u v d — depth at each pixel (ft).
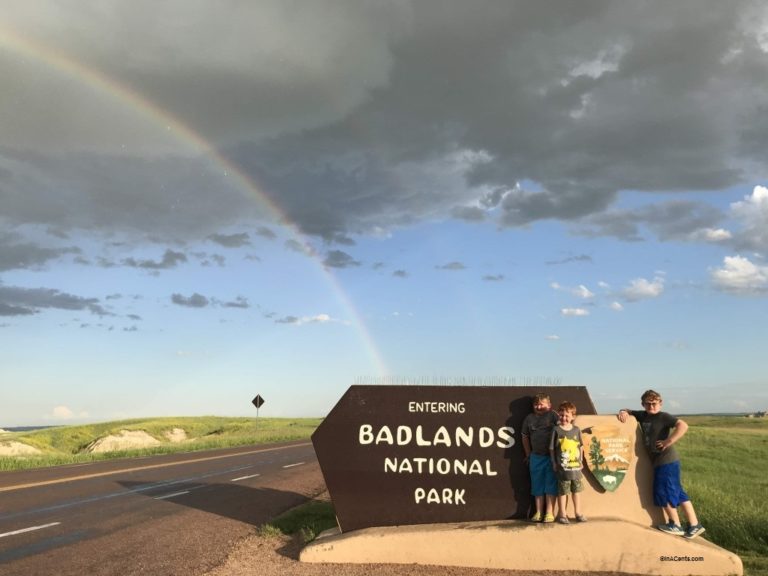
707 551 18.80
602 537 19.19
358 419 22.77
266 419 290.76
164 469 55.31
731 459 67.51
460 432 22.34
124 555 20.44
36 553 20.67
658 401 20.89
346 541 19.90
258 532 24.41
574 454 20.11
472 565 19.53
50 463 65.16
